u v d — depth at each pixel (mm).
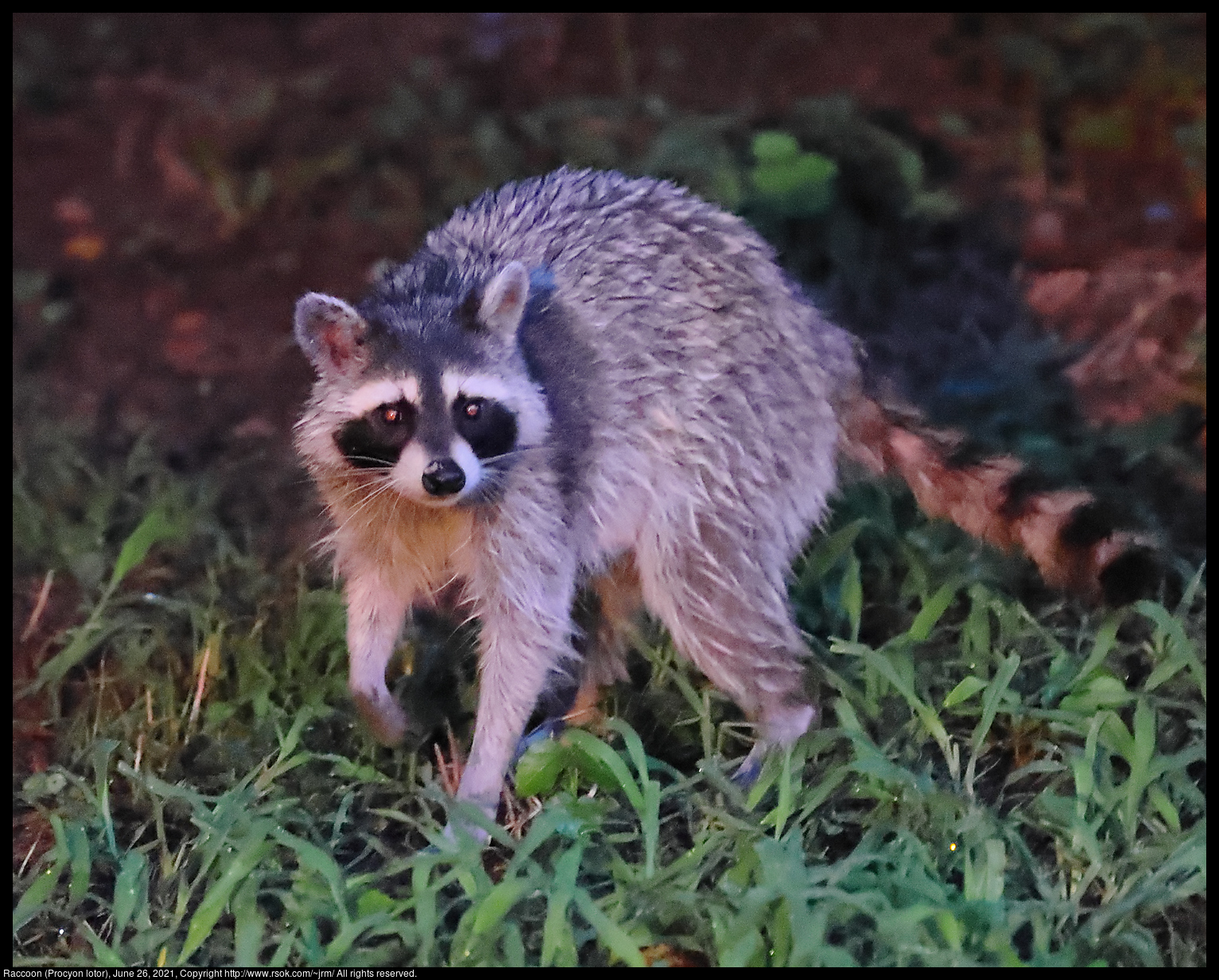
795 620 8617
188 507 10102
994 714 7172
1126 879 6238
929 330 11688
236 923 6172
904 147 12859
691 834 6957
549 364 7582
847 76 14508
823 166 12203
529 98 14875
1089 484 9828
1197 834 6367
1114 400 10789
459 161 14148
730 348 7883
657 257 7914
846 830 6961
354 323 7371
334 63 15836
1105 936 5906
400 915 6492
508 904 5871
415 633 8781
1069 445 10344
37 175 14578
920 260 12406
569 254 7887
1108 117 13477
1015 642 8023
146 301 13000
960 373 11117
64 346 12438
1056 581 7840
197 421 11469
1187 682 7656
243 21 16547
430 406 7207
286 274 13188
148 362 12234
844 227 12328
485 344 7375
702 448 7812
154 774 7527
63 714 8375
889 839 6684
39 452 10938
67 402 11750
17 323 12695
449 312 7508
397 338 7363
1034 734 7488
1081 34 14312
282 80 15523
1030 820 6668
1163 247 12273
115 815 7367
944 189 13031
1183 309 11469
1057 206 12906
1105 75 13945
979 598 8086
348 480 7559
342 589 8820
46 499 10359
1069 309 11820
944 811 6570
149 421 11469
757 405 7906
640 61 15031
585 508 7727
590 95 14773
